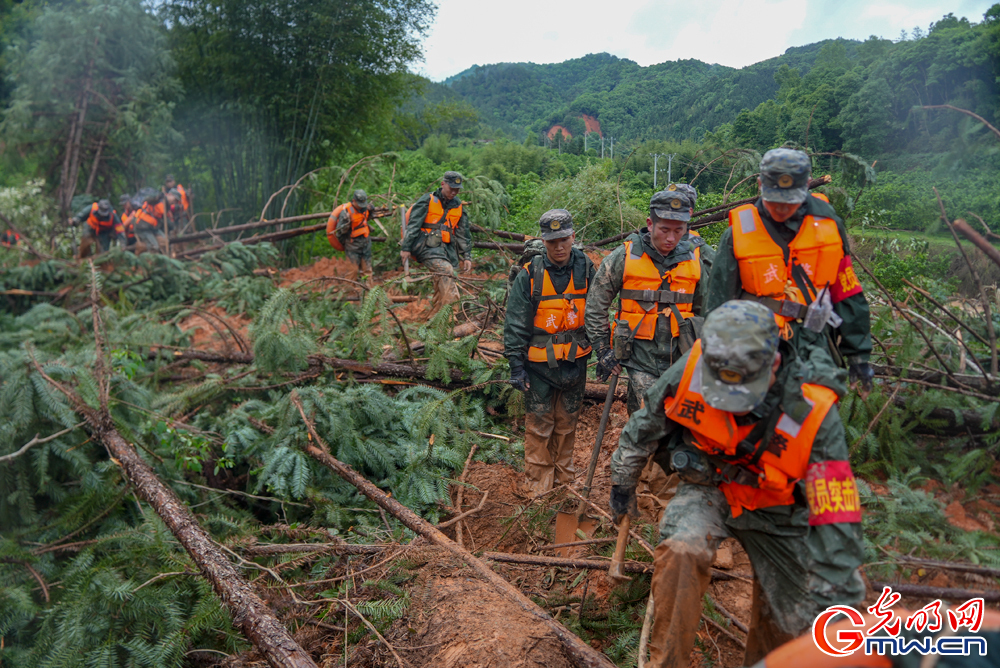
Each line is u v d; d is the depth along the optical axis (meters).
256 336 5.10
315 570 3.36
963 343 3.90
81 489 3.90
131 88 13.18
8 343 5.90
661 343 3.27
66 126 13.10
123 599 3.03
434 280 6.69
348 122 16.12
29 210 11.48
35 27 13.13
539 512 3.67
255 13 14.47
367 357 5.45
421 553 3.17
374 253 10.19
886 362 4.21
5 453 3.79
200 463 4.33
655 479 3.58
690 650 2.15
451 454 4.23
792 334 2.44
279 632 2.62
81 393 4.14
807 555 1.97
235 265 9.62
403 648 2.64
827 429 1.90
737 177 6.16
